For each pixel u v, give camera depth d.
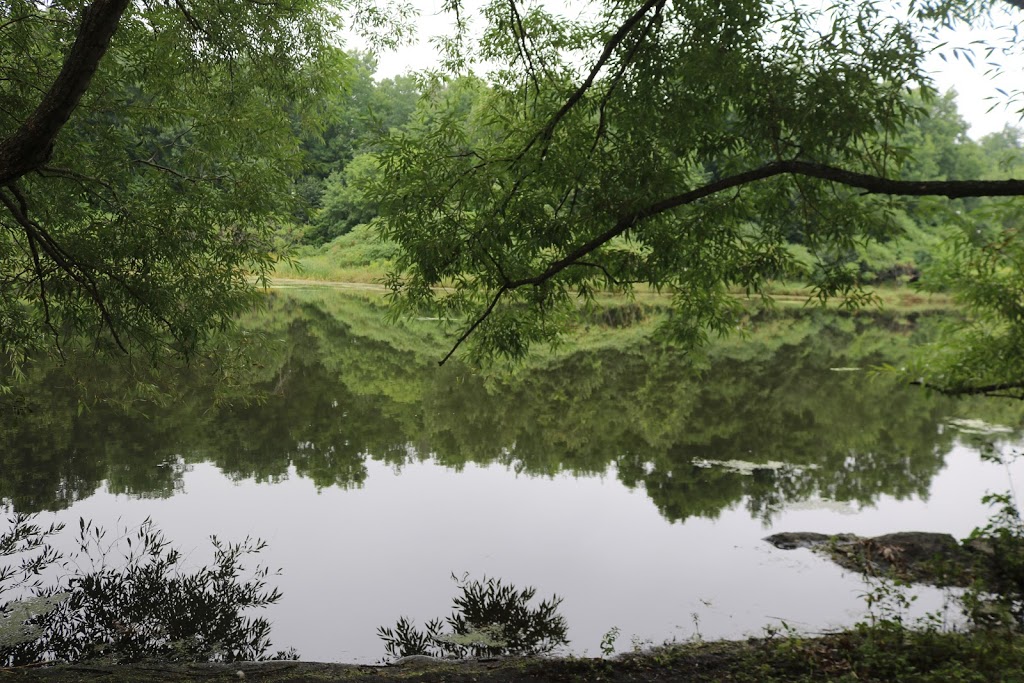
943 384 5.98
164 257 7.34
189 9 7.73
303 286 43.62
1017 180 3.83
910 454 10.53
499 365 18.95
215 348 8.78
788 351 23.36
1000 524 6.51
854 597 5.91
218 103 8.02
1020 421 12.84
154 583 6.21
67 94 4.25
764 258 5.61
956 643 4.79
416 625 5.57
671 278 6.02
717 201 5.42
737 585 6.19
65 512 7.78
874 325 33.28
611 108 5.25
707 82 4.73
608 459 10.18
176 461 9.73
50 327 7.55
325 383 15.95
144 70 7.57
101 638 5.32
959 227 5.27
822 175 4.31
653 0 4.71
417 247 5.61
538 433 11.73
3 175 4.31
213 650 5.19
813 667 4.64
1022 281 5.68
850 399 14.93
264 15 7.94
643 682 4.60
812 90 4.39
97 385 13.98
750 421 12.74
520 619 5.63
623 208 5.11
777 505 8.22
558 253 6.04
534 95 5.91
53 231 7.16
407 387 15.74
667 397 14.97
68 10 6.84
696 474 9.46
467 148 5.95
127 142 7.53
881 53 4.33
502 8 5.74
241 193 7.62
